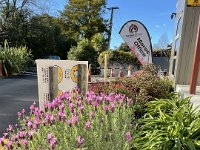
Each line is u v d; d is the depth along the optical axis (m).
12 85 14.73
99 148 2.86
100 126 3.07
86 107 3.67
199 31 5.94
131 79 6.84
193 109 4.57
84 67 5.25
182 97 6.11
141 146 3.62
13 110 8.09
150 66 8.02
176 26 9.41
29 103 9.32
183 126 3.73
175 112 4.26
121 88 6.05
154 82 6.47
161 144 3.49
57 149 2.62
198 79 7.48
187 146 3.44
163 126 3.96
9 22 32.94
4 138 3.09
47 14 36.41
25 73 24.16
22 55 23.19
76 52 29.23
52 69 5.20
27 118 3.67
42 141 2.76
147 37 8.15
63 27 51.75
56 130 2.88
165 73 13.20
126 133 3.16
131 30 8.13
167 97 6.46
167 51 29.95
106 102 3.84
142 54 8.20
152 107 5.32
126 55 26.42
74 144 2.69
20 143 2.78
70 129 2.89
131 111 4.11
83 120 3.22
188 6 7.32
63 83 5.23
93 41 42.62
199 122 3.74
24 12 33.91
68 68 5.22
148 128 4.11
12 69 21.23
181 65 7.63
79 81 5.24
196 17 7.34
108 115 3.23
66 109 3.67
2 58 20.67
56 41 40.12
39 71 5.19
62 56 42.47
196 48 5.99
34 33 34.94
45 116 3.20
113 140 2.93
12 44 33.03
